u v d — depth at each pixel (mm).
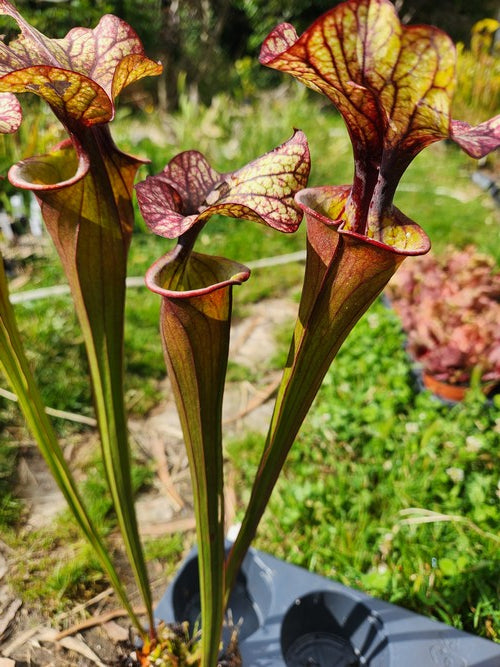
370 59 132
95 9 1301
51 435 261
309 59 136
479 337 638
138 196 185
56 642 433
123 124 1506
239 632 402
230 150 1386
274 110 1645
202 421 212
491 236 1129
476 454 522
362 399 619
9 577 481
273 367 779
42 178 206
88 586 480
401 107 142
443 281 750
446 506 484
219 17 2270
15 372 236
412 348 688
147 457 625
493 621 416
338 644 397
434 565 433
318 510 505
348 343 714
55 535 519
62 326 738
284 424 211
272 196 192
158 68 179
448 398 641
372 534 485
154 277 188
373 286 176
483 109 1631
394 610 383
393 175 164
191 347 196
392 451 561
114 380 241
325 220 166
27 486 577
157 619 364
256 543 492
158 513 557
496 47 1805
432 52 126
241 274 189
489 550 447
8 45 185
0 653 423
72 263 209
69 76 160
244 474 592
